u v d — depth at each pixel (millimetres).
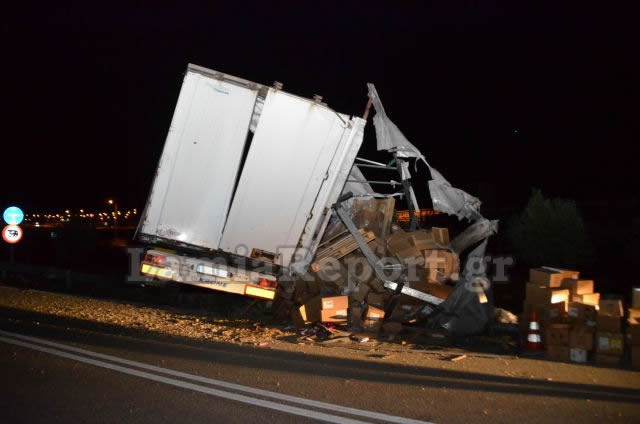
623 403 6227
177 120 9758
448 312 10289
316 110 9805
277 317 11391
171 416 5578
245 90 9773
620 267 18109
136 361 7621
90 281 17016
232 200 9828
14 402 5961
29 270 18594
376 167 11289
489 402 6145
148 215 9797
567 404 6133
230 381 6766
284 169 9789
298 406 5891
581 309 8844
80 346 8430
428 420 5523
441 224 20797
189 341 9141
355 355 8508
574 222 17031
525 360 8430
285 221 9797
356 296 10602
